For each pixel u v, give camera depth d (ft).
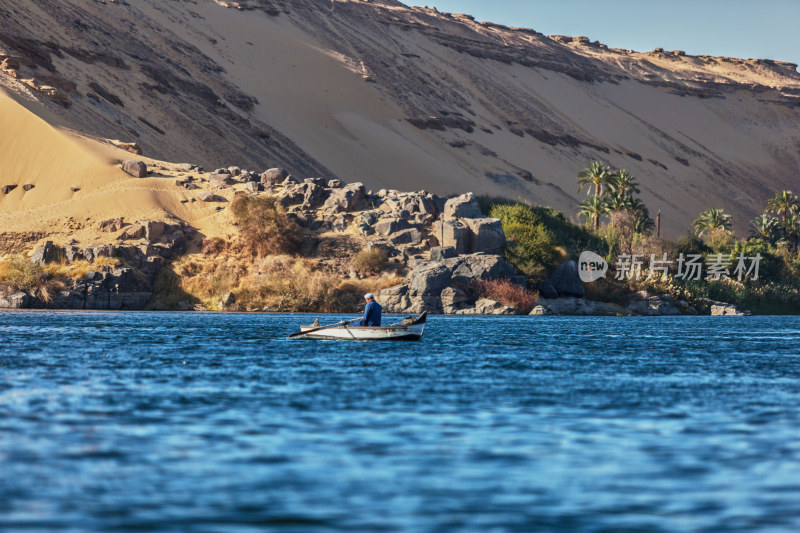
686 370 174.19
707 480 78.54
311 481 77.00
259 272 528.63
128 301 497.87
